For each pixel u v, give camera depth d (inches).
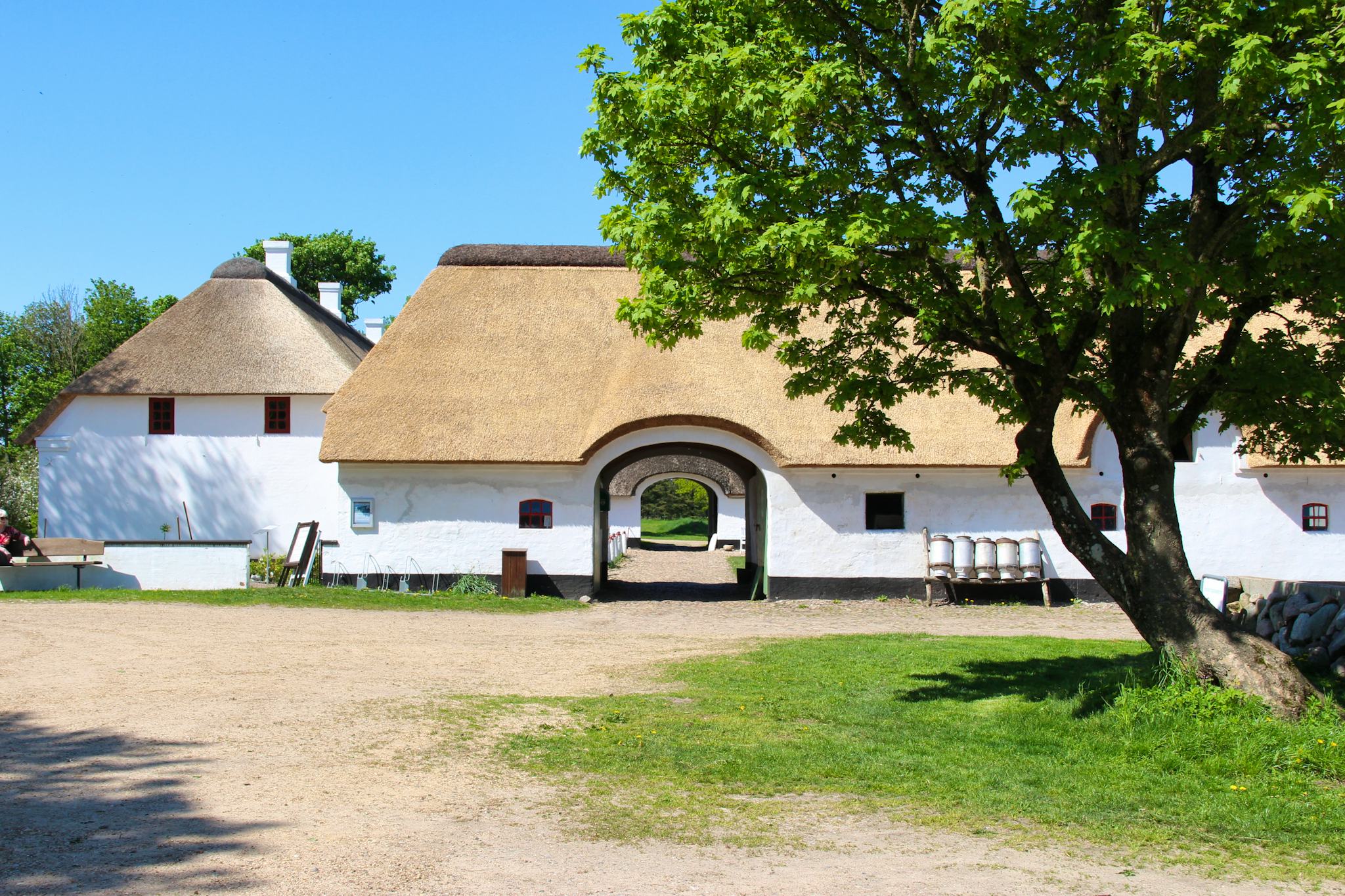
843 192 415.8
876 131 425.4
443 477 968.9
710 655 624.4
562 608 874.8
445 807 309.6
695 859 270.5
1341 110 339.9
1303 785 350.3
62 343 1969.7
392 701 460.8
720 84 408.5
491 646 648.4
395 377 997.8
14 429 1748.3
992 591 978.7
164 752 357.4
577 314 1074.1
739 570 1207.6
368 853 262.8
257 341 1270.9
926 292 461.1
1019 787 347.9
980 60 392.5
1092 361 515.2
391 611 807.1
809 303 412.5
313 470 1249.4
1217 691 407.5
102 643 593.6
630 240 442.9
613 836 287.7
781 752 386.9
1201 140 397.1
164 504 1229.1
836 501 978.7
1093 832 305.1
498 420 965.2
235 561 896.9
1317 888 265.7
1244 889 263.4
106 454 1229.7
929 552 963.3
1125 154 433.7
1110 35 379.6
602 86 428.5
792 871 263.6
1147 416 442.6
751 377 995.3
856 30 430.9
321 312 1514.5
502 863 261.0
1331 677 498.3
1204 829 310.0
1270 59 342.6
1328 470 989.2
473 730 409.7
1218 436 1000.9
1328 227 386.6
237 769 340.5
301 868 249.8
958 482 982.4
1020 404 520.7
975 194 447.2
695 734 415.2
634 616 842.8
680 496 3356.3
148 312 2182.6
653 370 979.9
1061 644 674.8
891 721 445.4
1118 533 978.7
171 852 257.4
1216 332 951.0
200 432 1242.0
